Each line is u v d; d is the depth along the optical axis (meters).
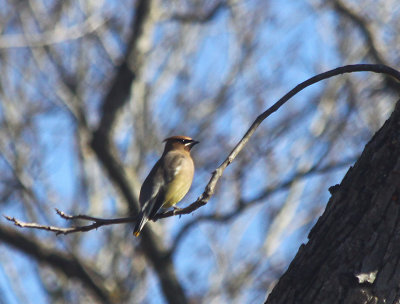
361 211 4.71
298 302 4.61
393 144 4.80
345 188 4.88
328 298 4.54
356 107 15.80
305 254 4.80
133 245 15.59
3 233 13.62
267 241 15.03
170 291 13.36
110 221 5.77
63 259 13.93
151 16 14.79
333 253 4.66
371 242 4.59
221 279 14.84
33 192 15.72
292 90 5.39
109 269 15.23
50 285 15.32
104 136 14.05
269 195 13.02
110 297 14.24
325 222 4.84
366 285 4.50
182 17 15.97
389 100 15.88
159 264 13.41
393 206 4.63
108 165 14.05
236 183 15.18
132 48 14.55
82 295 15.43
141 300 15.06
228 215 12.97
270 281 14.96
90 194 15.99
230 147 15.89
